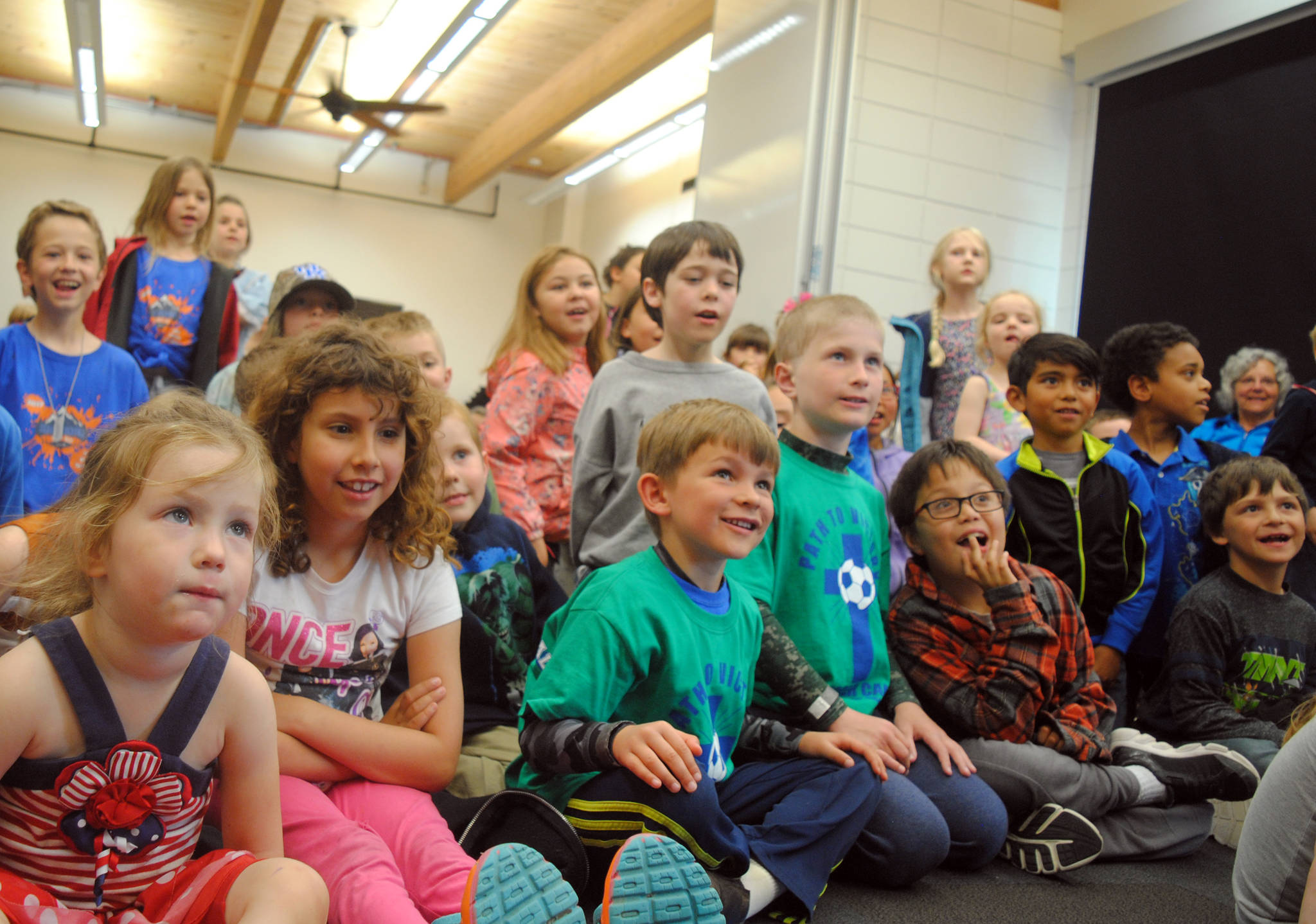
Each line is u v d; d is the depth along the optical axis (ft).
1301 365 12.74
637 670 4.98
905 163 14.35
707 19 20.33
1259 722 7.07
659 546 5.42
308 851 4.27
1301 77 13.00
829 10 13.94
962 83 14.87
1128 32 14.85
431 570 5.31
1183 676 7.39
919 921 5.05
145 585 3.25
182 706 3.48
